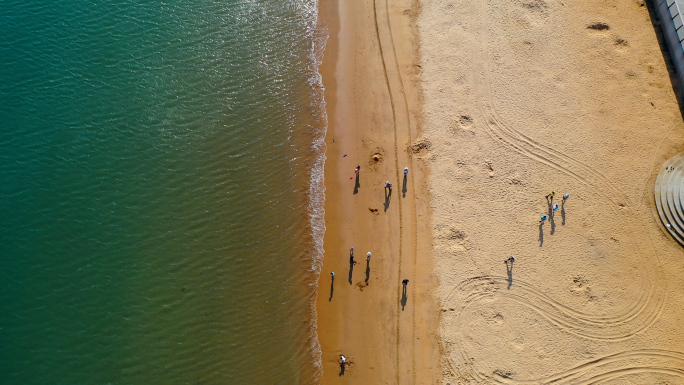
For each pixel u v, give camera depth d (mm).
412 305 33625
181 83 43219
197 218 36781
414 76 43344
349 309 33750
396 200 37469
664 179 37531
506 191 37531
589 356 31844
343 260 35438
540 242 35531
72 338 31969
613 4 46688
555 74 42906
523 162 38750
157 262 34906
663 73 42625
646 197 37156
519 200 37125
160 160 39094
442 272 34625
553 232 35844
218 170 39062
